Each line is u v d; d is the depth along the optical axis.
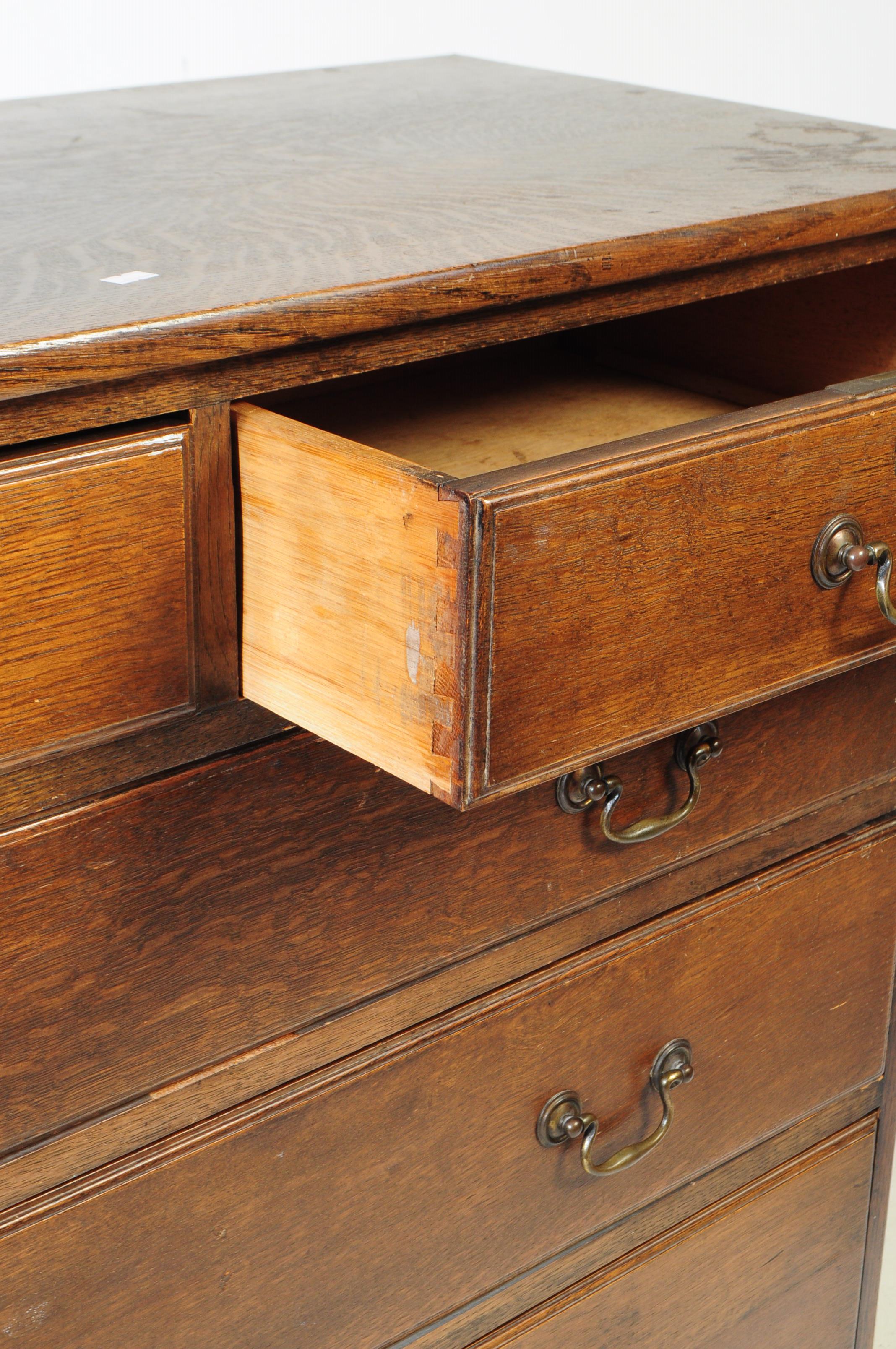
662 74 1.71
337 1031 0.74
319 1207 0.76
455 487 0.51
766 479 0.60
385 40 1.53
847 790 0.92
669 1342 1.00
